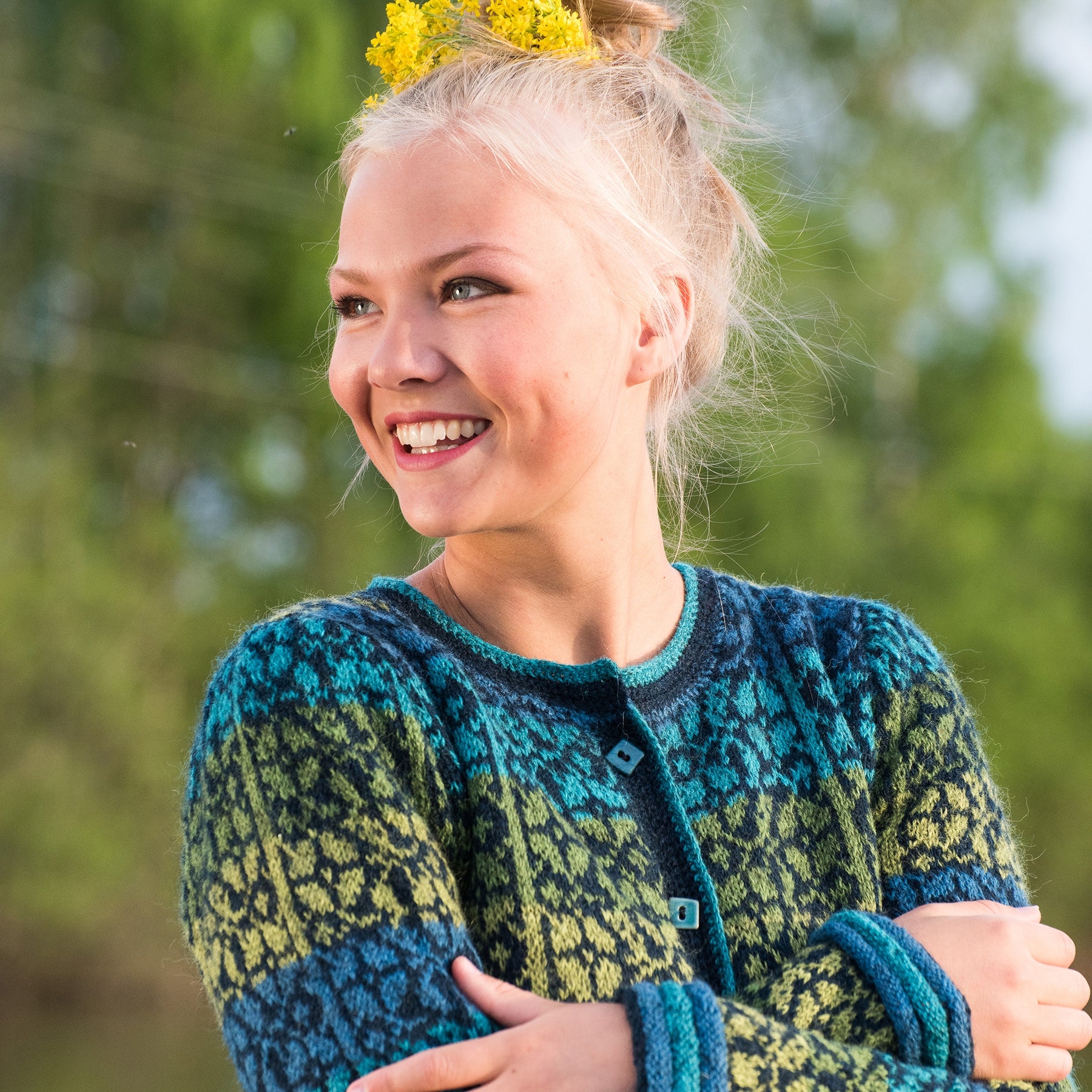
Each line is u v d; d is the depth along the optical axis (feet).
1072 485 64.69
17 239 60.64
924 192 62.49
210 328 62.59
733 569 55.57
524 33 5.58
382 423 5.30
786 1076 4.37
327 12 58.80
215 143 60.54
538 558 5.48
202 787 4.98
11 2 59.77
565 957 4.77
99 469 60.80
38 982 51.75
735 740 5.45
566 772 5.12
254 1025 4.57
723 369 6.86
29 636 51.88
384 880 4.61
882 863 5.54
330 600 5.32
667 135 5.82
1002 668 61.46
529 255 5.11
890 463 63.21
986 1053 4.80
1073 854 62.13
